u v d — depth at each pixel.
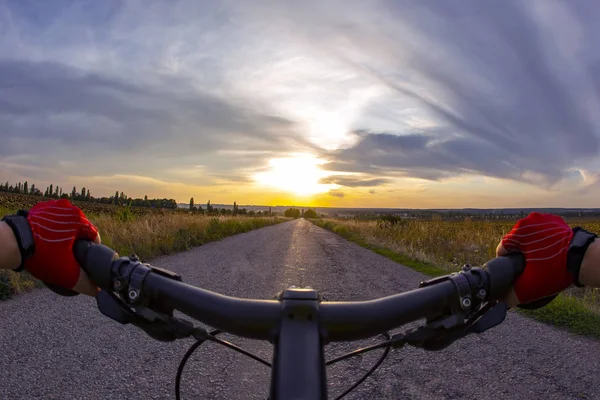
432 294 0.84
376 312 0.82
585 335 6.00
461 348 5.43
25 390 3.94
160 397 3.95
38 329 5.53
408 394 4.14
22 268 0.73
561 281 0.73
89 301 6.85
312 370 0.69
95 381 4.20
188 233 18.28
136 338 5.37
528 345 5.57
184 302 0.84
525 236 0.78
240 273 10.72
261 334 0.82
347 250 18.56
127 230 14.45
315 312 0.79
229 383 4.30
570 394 4.17
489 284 0.80
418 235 20.02
